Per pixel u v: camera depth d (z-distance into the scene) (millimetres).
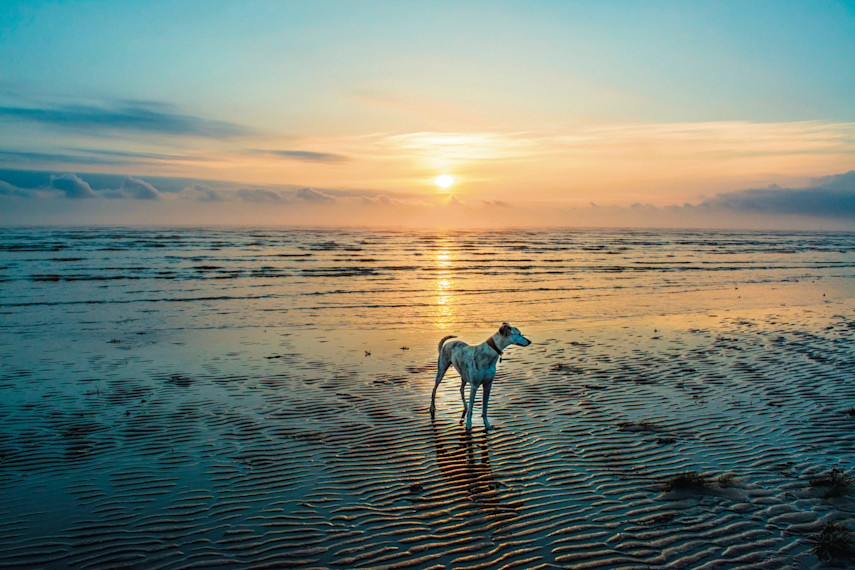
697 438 9562
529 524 6785
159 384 12953
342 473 8258
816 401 11531
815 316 23312
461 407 11406
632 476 8109
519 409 11242
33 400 11633
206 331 19891
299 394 12234
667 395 12094
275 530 6629
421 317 23250
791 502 7223
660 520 6836
